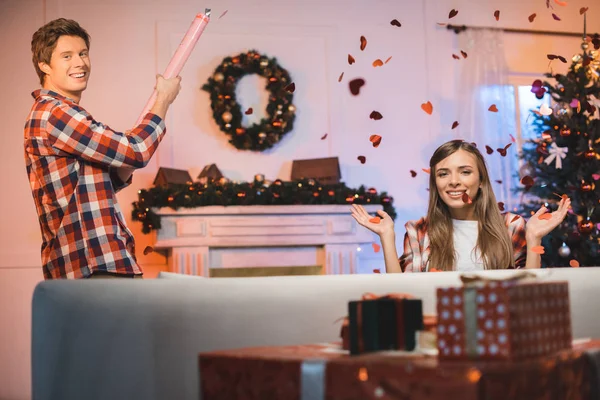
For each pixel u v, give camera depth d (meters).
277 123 4.93
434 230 2.41
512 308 0.94
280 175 5.04
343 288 1.53
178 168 4.88
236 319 1.45
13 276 4.55
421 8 5.32
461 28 5.36
